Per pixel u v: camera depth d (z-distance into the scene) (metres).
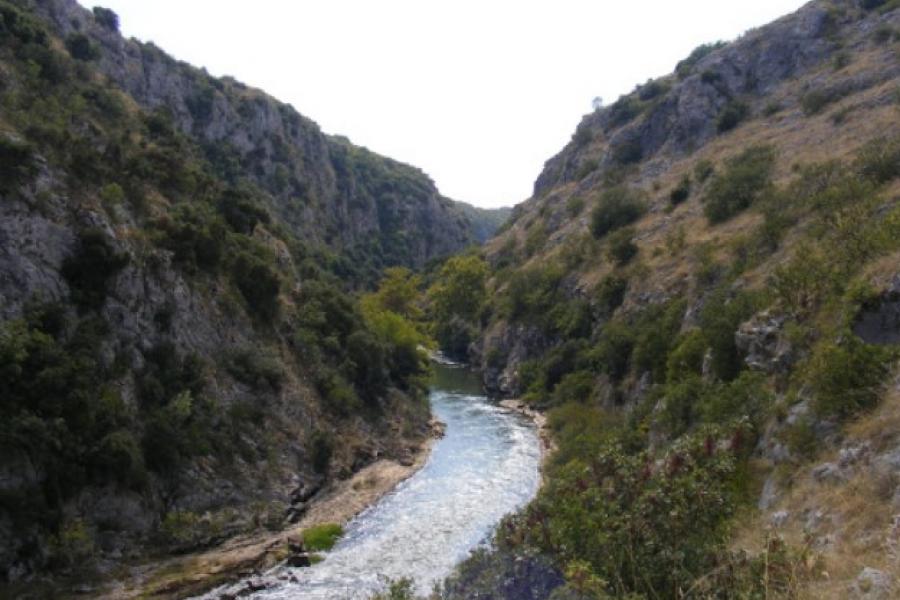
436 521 32.38
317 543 29.30
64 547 23.67
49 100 39.19
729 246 46.00
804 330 21.86
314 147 145.00
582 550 10.19
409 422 49.88
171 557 26.94
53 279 27.88
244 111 115.56
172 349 32.47
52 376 24.89
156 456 28.62
